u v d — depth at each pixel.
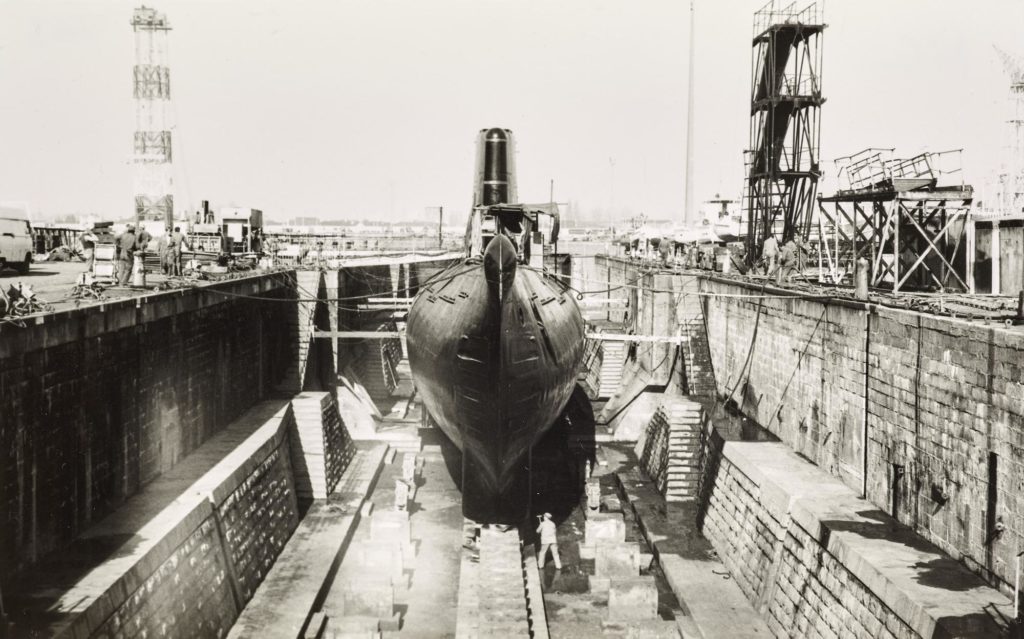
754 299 30.42
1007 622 14.18
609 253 81.12
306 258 51.25
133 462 21.89
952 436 17.56
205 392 27.95
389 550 24.02
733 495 26.38
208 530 21.02
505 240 21.33
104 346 20.14
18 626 13.86
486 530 25.30
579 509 31.30
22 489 16.23
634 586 21.41
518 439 25.09
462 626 20.39
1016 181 44.03
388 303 54.38
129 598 16.17
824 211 31.16
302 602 22.12
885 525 19.45
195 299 26.44
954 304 22.44
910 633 15.05
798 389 27.08
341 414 40.72
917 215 28.14
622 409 43.50
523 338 23.39
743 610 21.92
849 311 22.94
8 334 15.58
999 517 15.80
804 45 38.31
